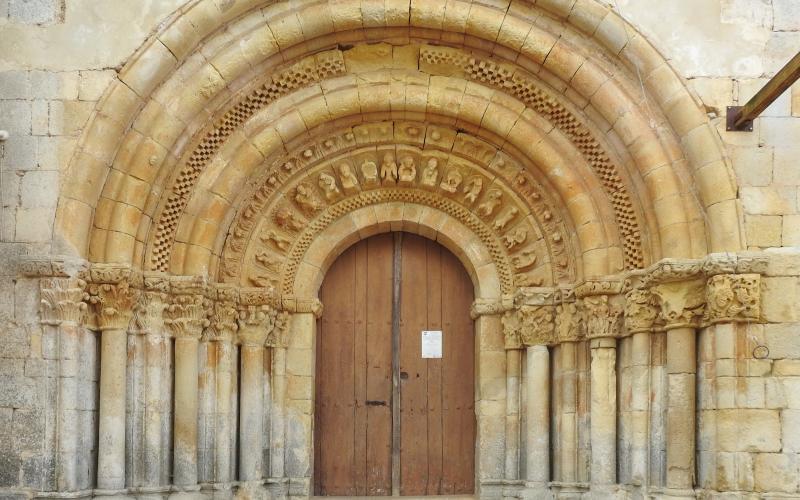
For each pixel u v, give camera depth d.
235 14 10.02
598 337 10.36
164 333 10.24
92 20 9.84
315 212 11.30
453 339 11.75
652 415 9.99
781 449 9.16
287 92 10.66
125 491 9.62
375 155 11.23
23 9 9.88
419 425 11.61
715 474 9.27
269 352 11.12
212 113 10.33
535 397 10.77
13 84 9.77
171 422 10.27
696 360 9.76
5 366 9.40
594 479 10.22
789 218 9.52
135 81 9.73
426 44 10.56
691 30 9.88
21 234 9.54
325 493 11.47
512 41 10.15
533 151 10.62
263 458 10.93
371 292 11.80
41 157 9.65
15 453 9.27
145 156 9.87
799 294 9.36
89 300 9.68
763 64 9.82
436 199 11.36
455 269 11.84
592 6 9.89
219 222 10.53
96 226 9.78
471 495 11.46
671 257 9.72
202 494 10.23
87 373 9.66
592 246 10.43
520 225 11.16
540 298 10.87
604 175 10.45
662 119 9.98
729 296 9.28
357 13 10.12
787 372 9.26
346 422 11.60
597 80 10.08
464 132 10.99
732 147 9.66
